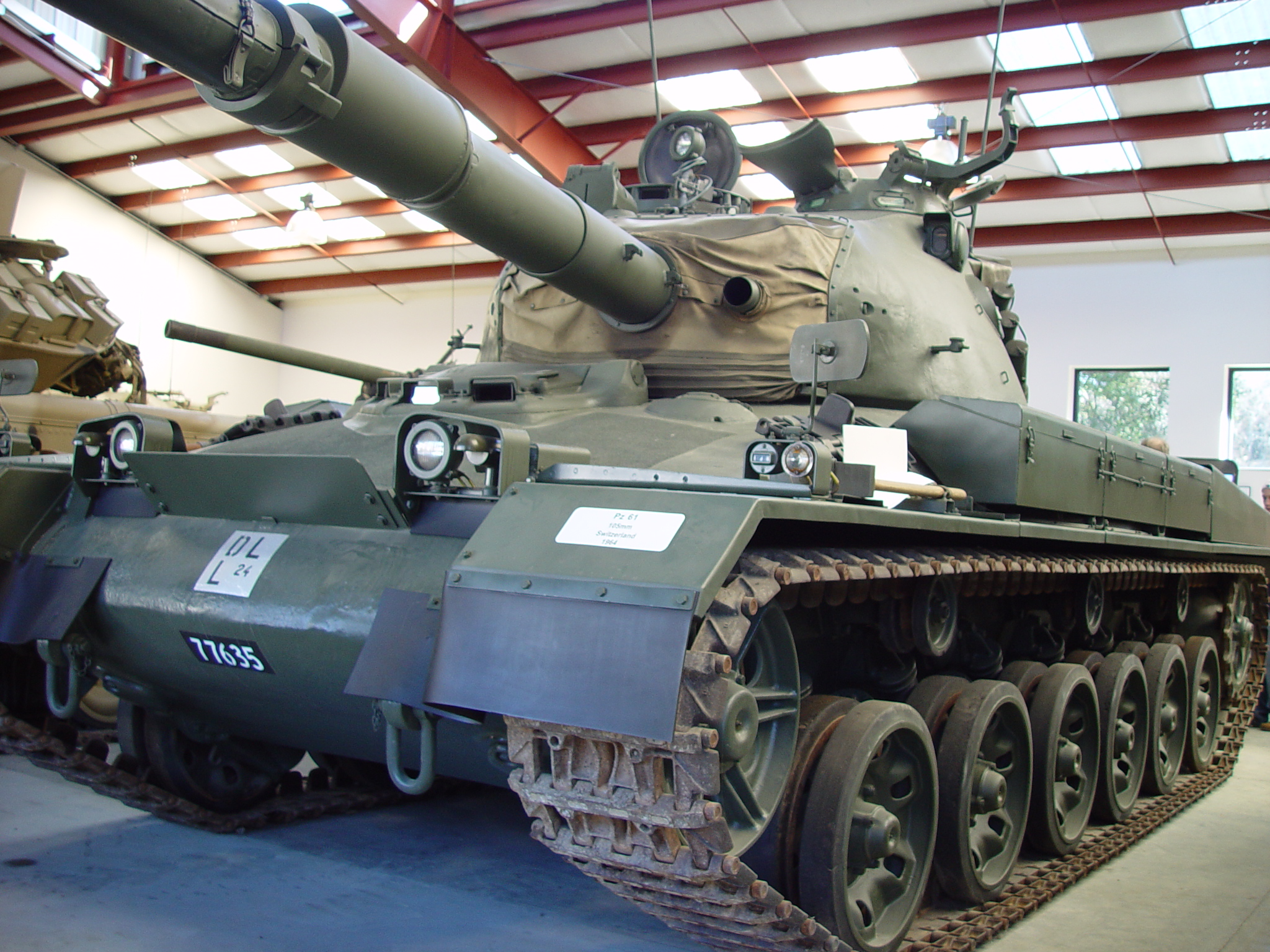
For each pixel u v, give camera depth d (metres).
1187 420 21.86
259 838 6.11
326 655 4.36
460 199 4.91
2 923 4.66
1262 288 21.50
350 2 15.70
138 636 5.05
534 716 3.34
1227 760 9.34
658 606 3.24
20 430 11.80
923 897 5.37
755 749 4.01
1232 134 17.95
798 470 4.07
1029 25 15.77
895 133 19.92
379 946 4.61
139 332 27.97
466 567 3.64
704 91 19.27
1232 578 10.18
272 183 25.47
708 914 3.73
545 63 18.66
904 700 5.51
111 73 22.53
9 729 5.47
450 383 5.90
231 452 4.89
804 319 6.43
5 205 13.02
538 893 5.36
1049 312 22.97
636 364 6.08
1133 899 5.78
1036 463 5.77
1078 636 7.54
